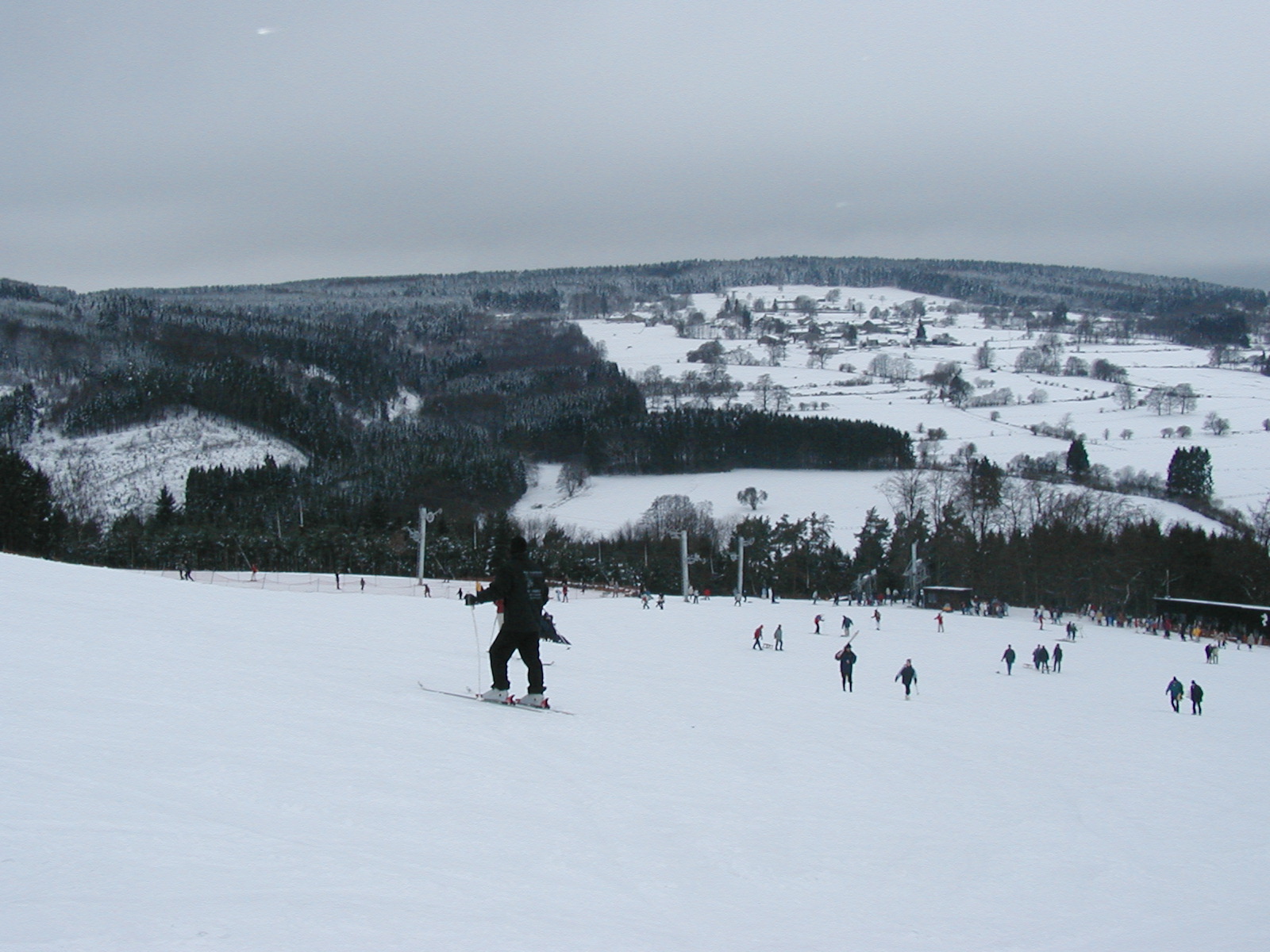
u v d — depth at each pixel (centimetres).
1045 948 779
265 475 14350
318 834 758
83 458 15962
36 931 496
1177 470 13688
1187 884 1111
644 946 627
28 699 1076
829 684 3406
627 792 1102
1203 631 7775
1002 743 2280
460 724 1309
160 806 757
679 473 16350
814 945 693
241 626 2481
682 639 4922
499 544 10381
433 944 563
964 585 10206
